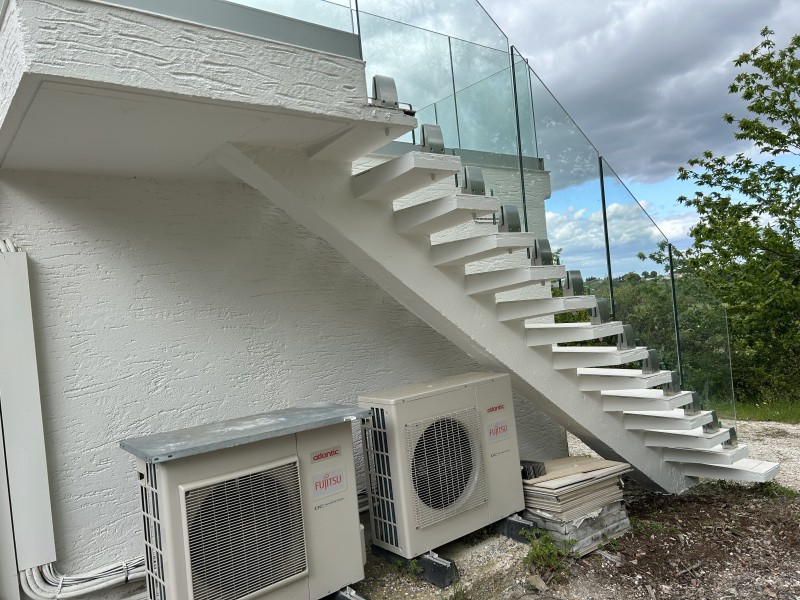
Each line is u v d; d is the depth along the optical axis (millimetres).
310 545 2709
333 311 4125
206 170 3359
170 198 3457
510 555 3461
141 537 3160
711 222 12641
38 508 2799
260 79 2406
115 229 3238
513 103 3936
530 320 4668
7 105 2164
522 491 3801
